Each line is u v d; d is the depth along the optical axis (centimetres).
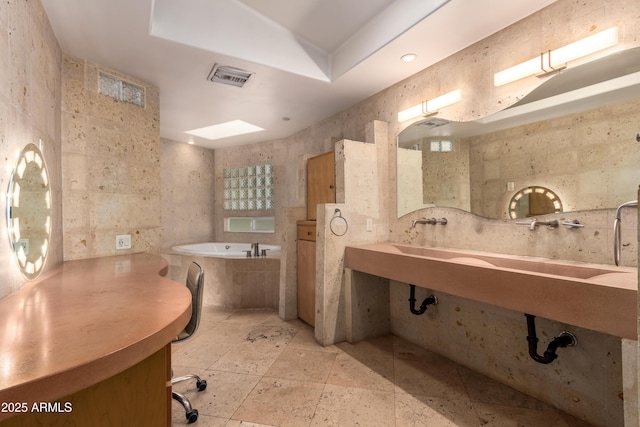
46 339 78
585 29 162
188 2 212
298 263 320
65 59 218
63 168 215
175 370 212
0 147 113
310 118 379
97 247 232
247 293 357
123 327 87
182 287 136
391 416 163
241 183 524
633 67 146
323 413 166
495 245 203
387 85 281
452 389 189
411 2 195
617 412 146
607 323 112
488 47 205
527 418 161
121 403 87
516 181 191
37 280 151
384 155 283
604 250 155
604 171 155
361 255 244
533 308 136
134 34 198
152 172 271
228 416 164
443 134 235
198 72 252
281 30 252
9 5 122
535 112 182
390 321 284
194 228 521
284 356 234
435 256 225
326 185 296
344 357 233
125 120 252
